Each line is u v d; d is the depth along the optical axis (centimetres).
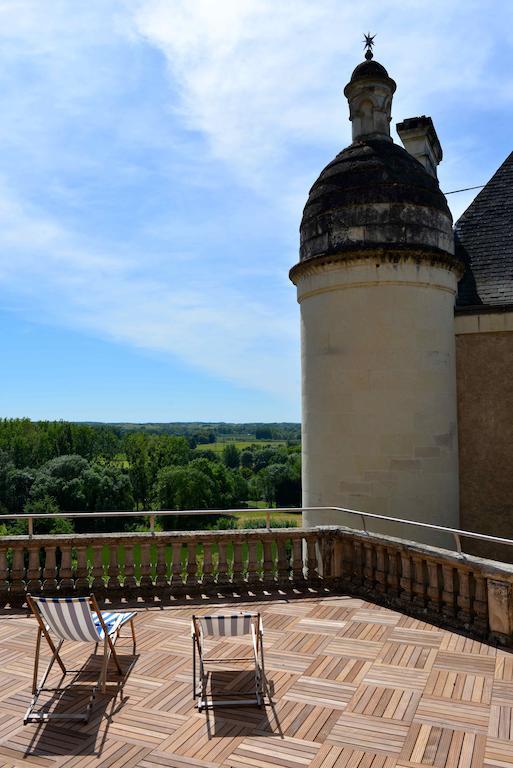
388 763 348
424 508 868
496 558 931
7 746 376
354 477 874
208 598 677
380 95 1009
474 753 356
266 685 444
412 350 882
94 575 689
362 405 877
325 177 973
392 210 898
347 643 535
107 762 356
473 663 485
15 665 503
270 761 353
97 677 475
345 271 898
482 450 952
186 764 352
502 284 1004
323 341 921
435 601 594
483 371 956
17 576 680
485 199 1134
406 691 438
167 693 445
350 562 707
